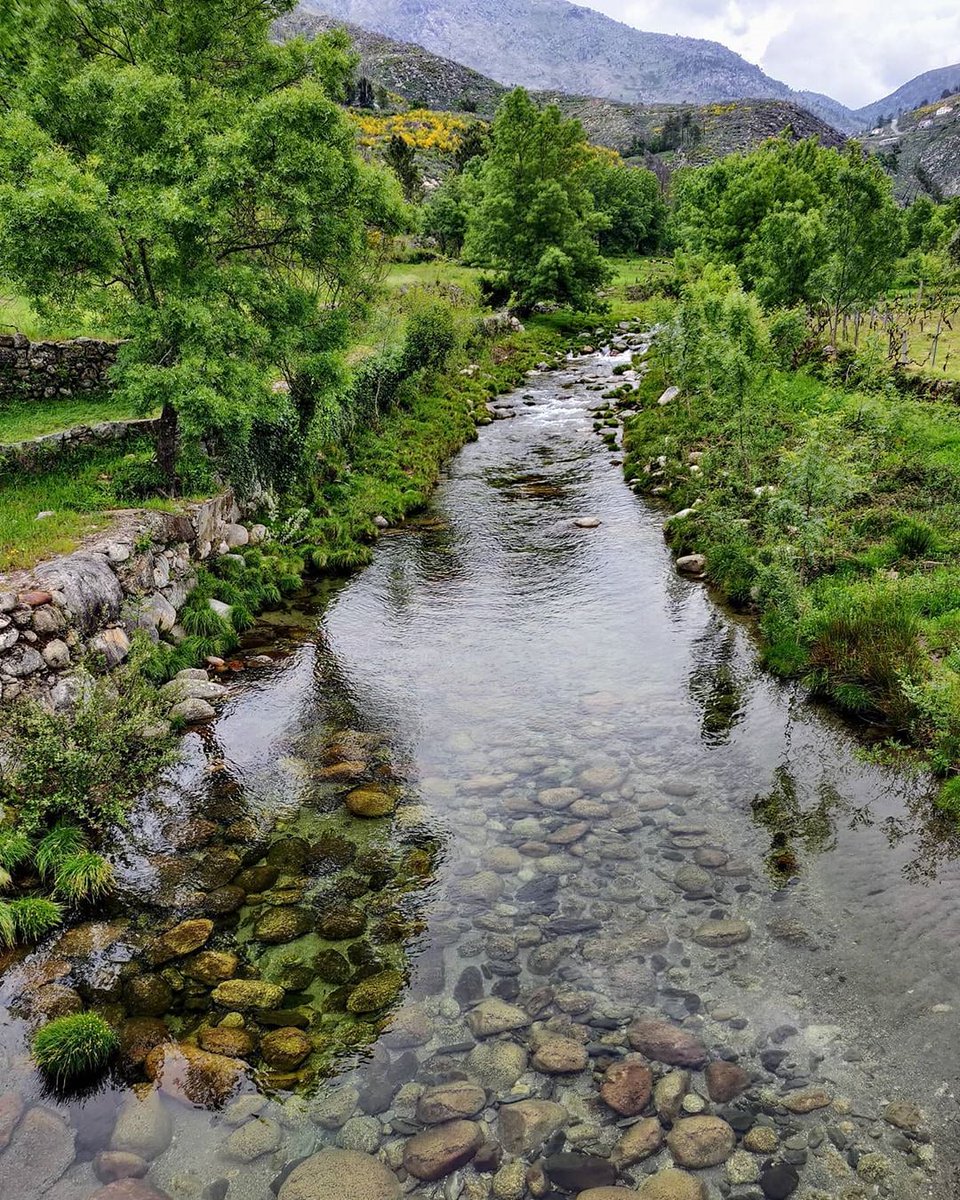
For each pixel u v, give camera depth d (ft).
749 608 50.31
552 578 56.75
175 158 44.14
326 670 44.16
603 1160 17.75
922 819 30.40
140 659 37.40
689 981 22.94
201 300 46.50
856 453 57.00
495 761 35.09
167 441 51.70
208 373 44.86
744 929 24.93
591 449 90.68
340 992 22.80
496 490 77.77
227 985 23.06
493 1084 19.79
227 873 28.12
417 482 76.84
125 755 34.19
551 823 30.66
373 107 491.31
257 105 45.42
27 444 52.60
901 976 22.80
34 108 45.06
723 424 73.77
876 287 91.66
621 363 142.10
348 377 61.11
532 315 191.72
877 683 37.52
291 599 54.19
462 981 23.17
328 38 57.16
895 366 79.66
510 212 182.60
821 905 25.93
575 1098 19.34
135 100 43.50
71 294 44.75
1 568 36.73
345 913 26.07
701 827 30.25
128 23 50.67
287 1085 19.84
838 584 46.16
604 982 23.03
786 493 49.83
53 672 33.81
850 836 29.55
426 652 46.29
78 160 45.60
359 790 32.96
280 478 65.87
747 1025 21.33
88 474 53.16
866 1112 18.69
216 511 54.70
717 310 78.54
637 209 332.19
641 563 58.65
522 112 177.27
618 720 38.29
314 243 51.88
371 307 79.92
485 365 134.00
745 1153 17.78
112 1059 20.57
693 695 40.57
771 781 33.17
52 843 28.17
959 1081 19.40
